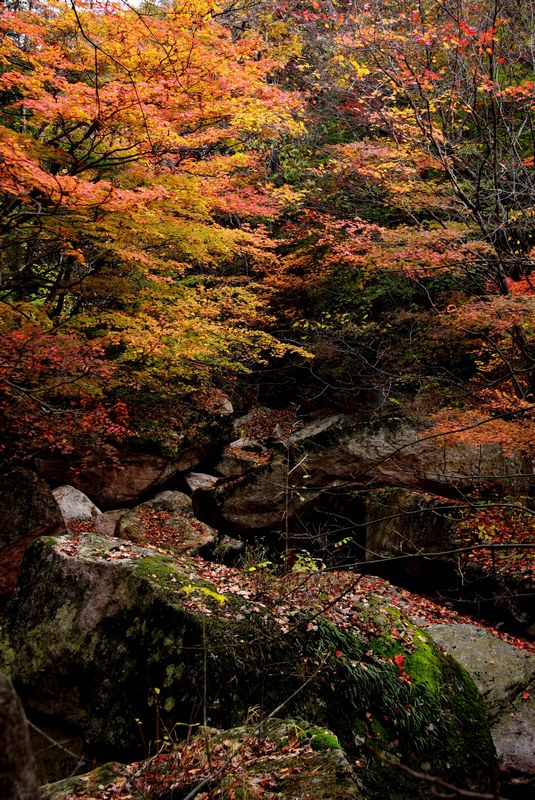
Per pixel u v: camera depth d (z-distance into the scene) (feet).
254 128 26.89
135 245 32.60
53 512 27.96
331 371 51.85
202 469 48.80
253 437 54.19
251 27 54.75
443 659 18.08
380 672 15.92
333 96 49.83
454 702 16.65
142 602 15.92
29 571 18.76
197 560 19.97
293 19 53.57
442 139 32.42
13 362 26.73
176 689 14.19
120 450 40.86
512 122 33.04
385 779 13.83
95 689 15.35
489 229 29.66
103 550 18.40
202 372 46.16
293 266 52.29
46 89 24.18
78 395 36.55
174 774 10.48
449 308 31.53
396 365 46.01
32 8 26.13
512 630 25.95
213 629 14.97
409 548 29.27
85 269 38.47
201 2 20.88
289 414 58.13
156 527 35.99
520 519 28.32
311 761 10.41
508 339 33.47
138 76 21.50
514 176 30.07
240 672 14.33
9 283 30.30
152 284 36.22
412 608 22.85
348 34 36.81
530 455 28.40
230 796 9.28
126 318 32.40
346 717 14.60
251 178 38.24
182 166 28.12
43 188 18.80
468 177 38.22
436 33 30.78
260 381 62.28
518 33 31.45
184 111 22.58
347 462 33.24
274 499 33.81
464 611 27.48
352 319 50.08
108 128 22.09
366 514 32.22
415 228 29.60
